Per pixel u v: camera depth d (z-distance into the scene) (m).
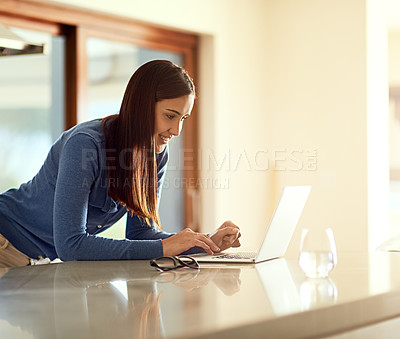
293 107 4.85
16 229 1.92
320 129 4.69
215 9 4.60
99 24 4.05
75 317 0.90
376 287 1.16
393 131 6.09
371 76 4.50
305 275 1.37
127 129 1.83
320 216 4.67
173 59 4.59
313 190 4.72
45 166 1.90
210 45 4.64
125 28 4.21
